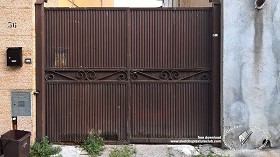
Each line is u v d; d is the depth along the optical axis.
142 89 7.78
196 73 7.75
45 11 7.70
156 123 7.79
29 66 7.34
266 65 7.48
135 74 7.76
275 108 7.52
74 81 7.75
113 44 7.72
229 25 7.42
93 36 7.72
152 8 7.71
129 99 7.75
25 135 6.82
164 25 7.72
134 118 7.80
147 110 7.79
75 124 7.80
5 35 7.30
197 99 7.77
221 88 7.57
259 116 7.52
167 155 7.27
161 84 7.77
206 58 7.74
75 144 7.79
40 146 7.36
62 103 7.78
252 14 7.42
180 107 7.78
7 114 7.38
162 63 7.74
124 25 7.72
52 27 7.72
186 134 7.80
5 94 7.36
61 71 7.75
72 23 7.72
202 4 10.16
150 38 7.72
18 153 6.54
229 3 7.40
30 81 7.35
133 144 7.78
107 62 7.75
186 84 7.76
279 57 7.47
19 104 7.36
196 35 7.72
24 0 7.28
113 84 7.76
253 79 7.48
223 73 7.46
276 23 7.44
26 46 7.32
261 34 7.44
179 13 7.73
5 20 7.29
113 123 7.78
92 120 7.79
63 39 7.73
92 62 7.75
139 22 7.72
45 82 7.74
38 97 7.59
